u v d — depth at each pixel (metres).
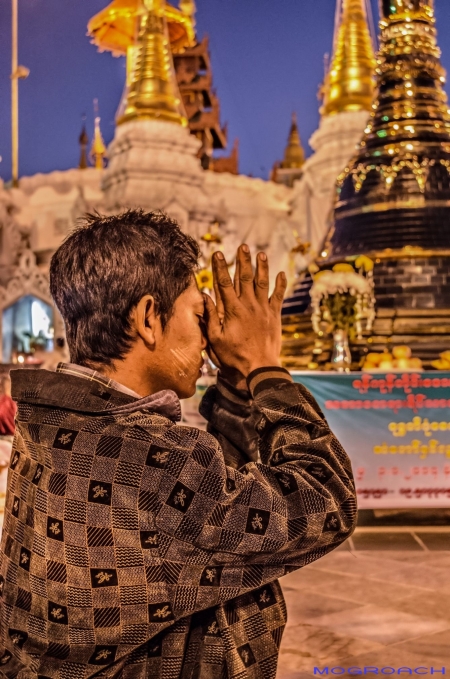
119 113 33.91
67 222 36.16
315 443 1.36
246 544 1.24
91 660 1.23
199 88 47.03
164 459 1.24
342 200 17.08
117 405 1.30
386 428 6.54
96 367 1.38
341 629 3.84
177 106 33.41
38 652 1.25
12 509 1.35
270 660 1.37
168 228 1.41
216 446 1.28
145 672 1.28
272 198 35.34
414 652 3.52
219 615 1.35
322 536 1.30
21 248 36.44
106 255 1.34
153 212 1.45
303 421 1.38
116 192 32.53
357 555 5.41
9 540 1.34
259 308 1.48
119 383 1.37
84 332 1.37
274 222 34.56
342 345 11.67
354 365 13.60
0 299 34.91
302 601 4.32
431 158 16.27
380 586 4.61
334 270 11.95
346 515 1.34
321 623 3.94
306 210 32.22
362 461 6.54
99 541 1.22
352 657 3.45
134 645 1.24
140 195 31.84
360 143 17.47
